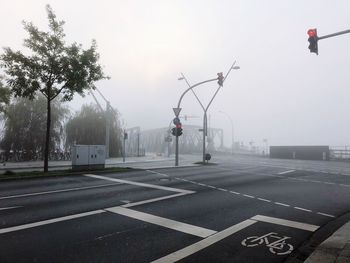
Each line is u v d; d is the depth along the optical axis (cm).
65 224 822
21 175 1789
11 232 751
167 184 1539
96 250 643
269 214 948
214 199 1166
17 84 1945
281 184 1605
